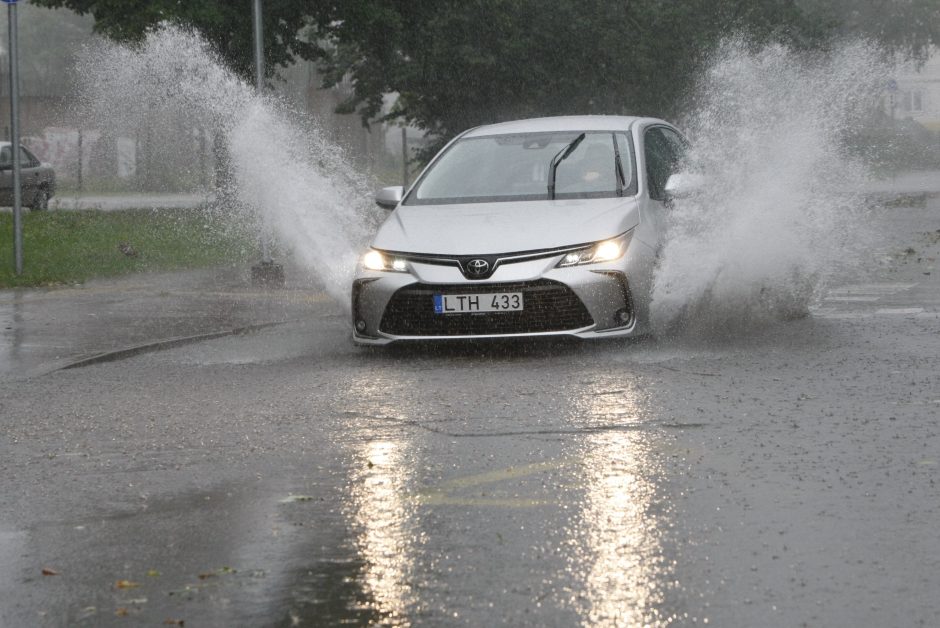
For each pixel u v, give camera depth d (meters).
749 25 111.81
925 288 39.44
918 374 23.80
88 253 54.66
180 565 13.16
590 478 16.42
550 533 14.02
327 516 14.88
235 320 34.25
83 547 13.88
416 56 110.00
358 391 23.22
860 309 34.25
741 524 14.26
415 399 22.23
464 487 16.11
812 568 12.72
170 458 18.12
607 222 27.64
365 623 11.37
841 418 19.94
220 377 25.27
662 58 109.06
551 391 22.70
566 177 29.94
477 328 26.89
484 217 28.17
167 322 33.94
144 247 57.91
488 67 106.25
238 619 11.55
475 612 11.59
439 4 108.50
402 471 17.05
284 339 30.86
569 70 108.25
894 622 11.23
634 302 27.25
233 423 20.48
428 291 27.00
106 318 34.84
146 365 27.12
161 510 15.34
